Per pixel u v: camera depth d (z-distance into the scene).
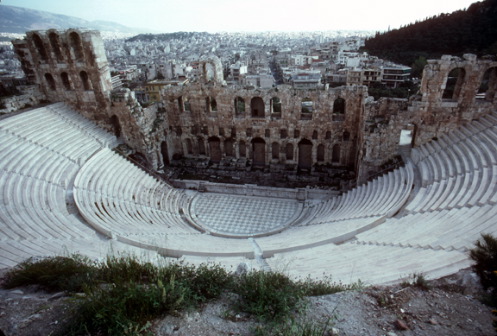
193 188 41.72
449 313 10.81
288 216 35.88
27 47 41.03
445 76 32.09
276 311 10.45
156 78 154.12
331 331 9.70
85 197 30.22
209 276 12.05
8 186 27.33
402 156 35.66
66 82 43.31
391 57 125.06
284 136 43.16
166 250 22.62
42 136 35.53
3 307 10.77
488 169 24.80
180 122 46.25
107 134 42.84
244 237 31.91
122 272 12.42
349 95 38.72
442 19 118.56
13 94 40.91
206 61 42.19
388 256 17.69
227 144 46.97
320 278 15.53
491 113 32.41
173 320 9.97
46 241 20.86
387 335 9.76
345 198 35.34
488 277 12.20
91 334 9.27
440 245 17.19
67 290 11.82
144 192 37.00
